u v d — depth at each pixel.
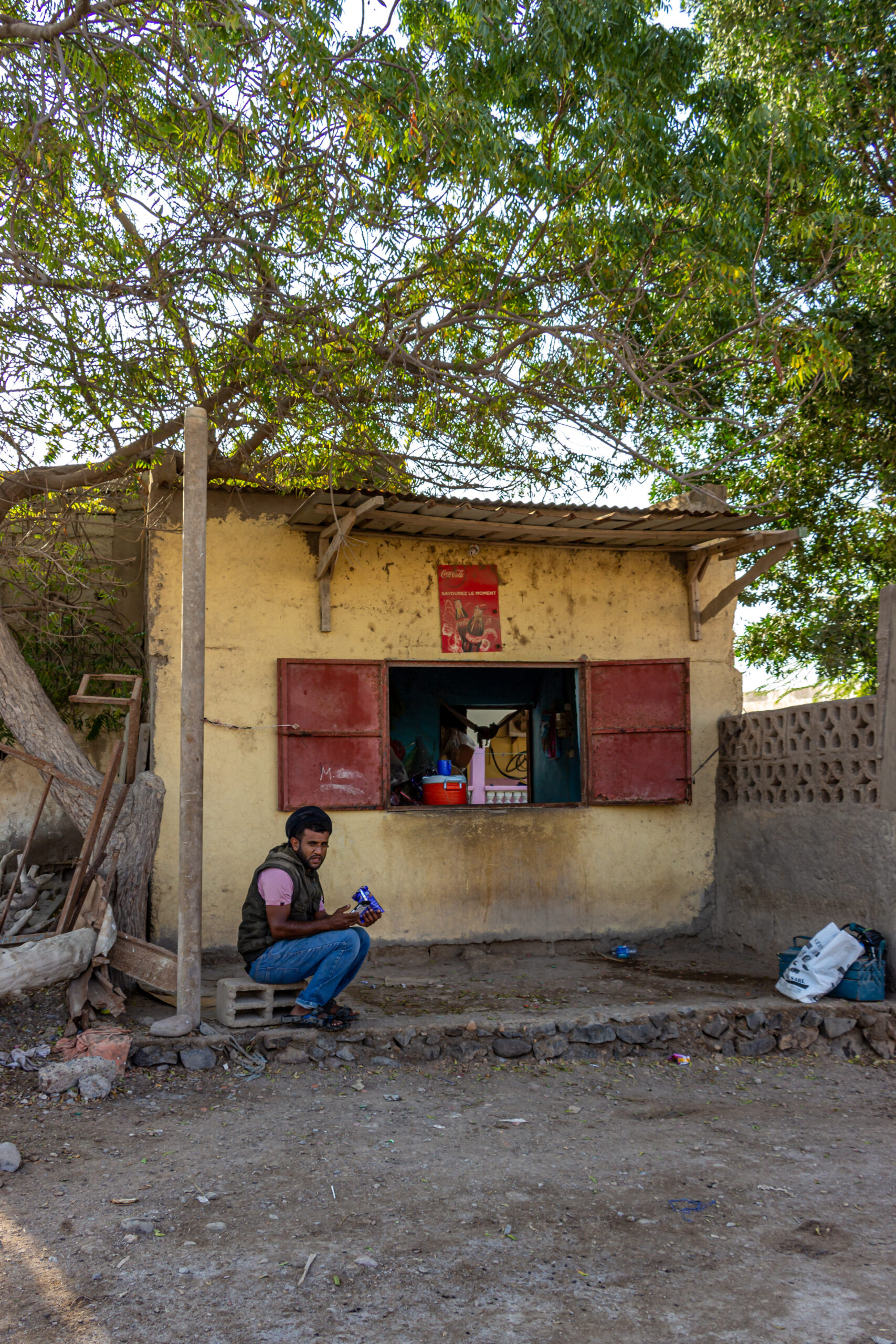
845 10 9.38
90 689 8.21
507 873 7.90
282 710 7.41
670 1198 3.65
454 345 7.75
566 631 8.28
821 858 7.04
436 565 8.01
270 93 5.66
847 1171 4.00
